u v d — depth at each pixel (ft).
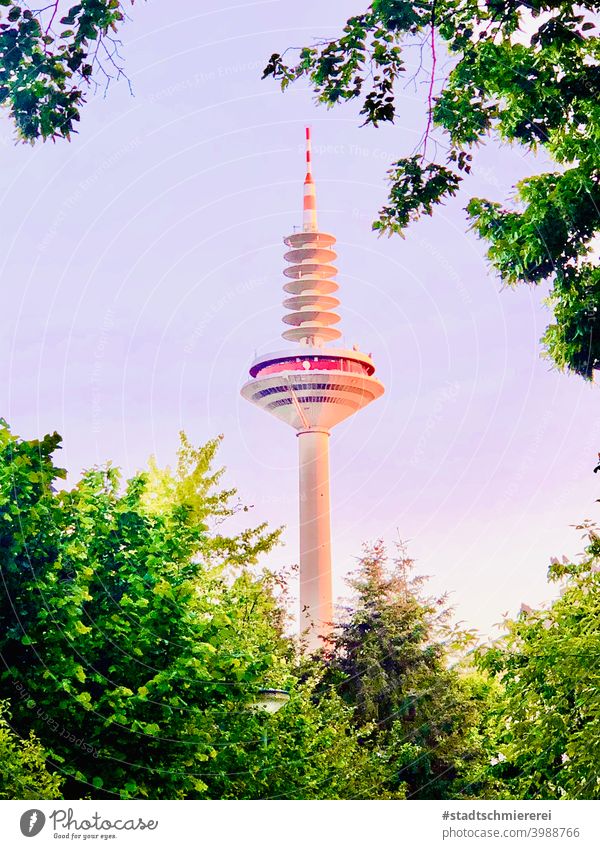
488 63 60.85
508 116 64.44
